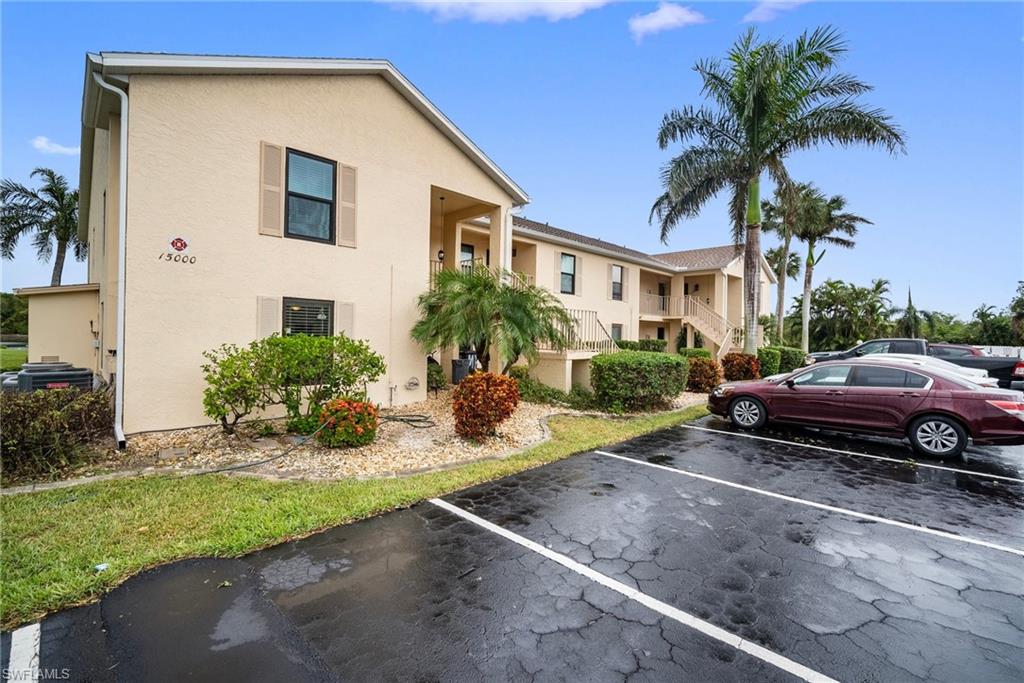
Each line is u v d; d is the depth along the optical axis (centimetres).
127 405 633
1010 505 477
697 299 2330
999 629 271
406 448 640
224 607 276
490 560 343
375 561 338
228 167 718
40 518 381
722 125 1483
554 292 1717
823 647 251
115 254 767
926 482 551
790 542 384
